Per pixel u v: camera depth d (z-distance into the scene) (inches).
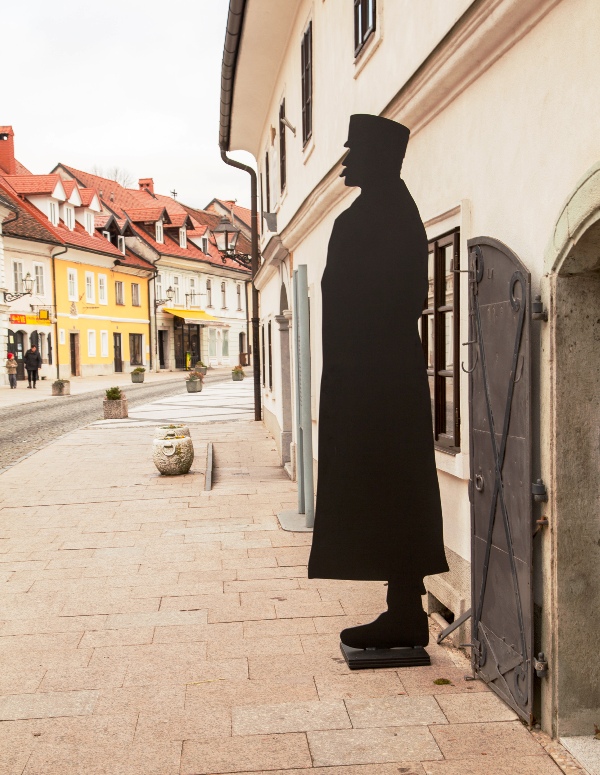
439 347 224.8
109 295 2049.7
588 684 150.9
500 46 167.3
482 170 181.9
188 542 317.7
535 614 155.5
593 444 147.6
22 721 165.5
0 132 1963.6
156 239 2335.1
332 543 194.9
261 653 201.5
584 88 134.6
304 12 403.9
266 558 291.9
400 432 194.7
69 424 872.9
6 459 594.9
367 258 194.1
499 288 163.0
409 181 239.5
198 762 147.3
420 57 218.2
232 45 484.1
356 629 194.9
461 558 205.5
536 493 150.0
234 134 724.7
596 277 145.3
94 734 159.3
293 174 463.5
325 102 353.4
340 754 149.1
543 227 151.6
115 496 421.7
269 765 145.8
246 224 2979.8
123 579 267.9
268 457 571.5
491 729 157.2
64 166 2443.4
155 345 2272.4
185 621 225.8
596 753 145.6
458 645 200.8
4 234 1576.0
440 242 220.5
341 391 194.2
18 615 232.7
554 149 146.5
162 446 483.8
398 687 179.6
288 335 538.6
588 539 148.6
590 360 146.3
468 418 188.7
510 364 158.6
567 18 140.2
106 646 207.3
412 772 142.3
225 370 2490.2
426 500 195.5
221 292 2640.3
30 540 326.0
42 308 1738.4
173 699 175.2
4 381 1546.5
